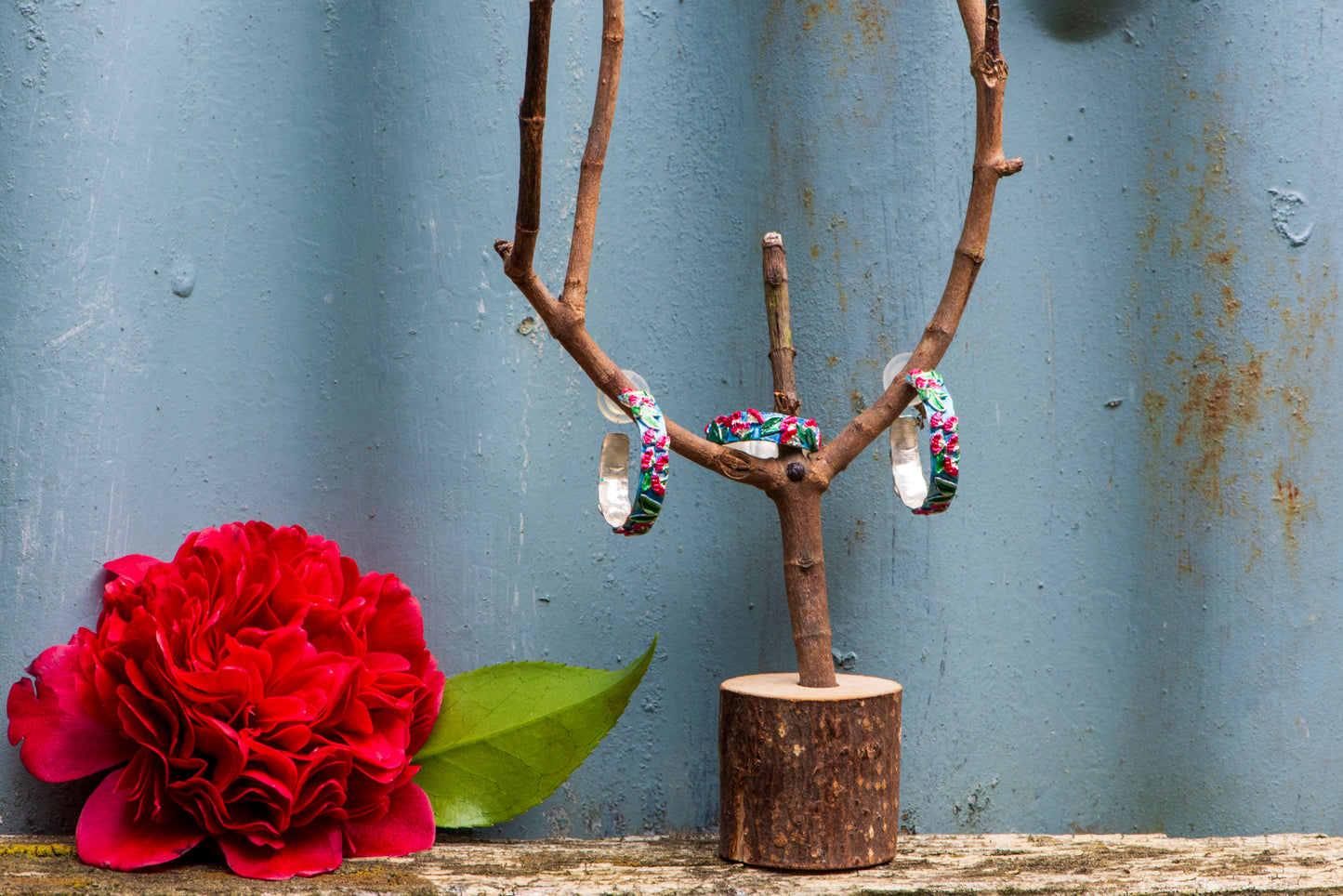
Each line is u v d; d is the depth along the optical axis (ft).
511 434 2.51
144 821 2.38
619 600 2.52
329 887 2.35
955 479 2.37
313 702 2.36
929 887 2.37
